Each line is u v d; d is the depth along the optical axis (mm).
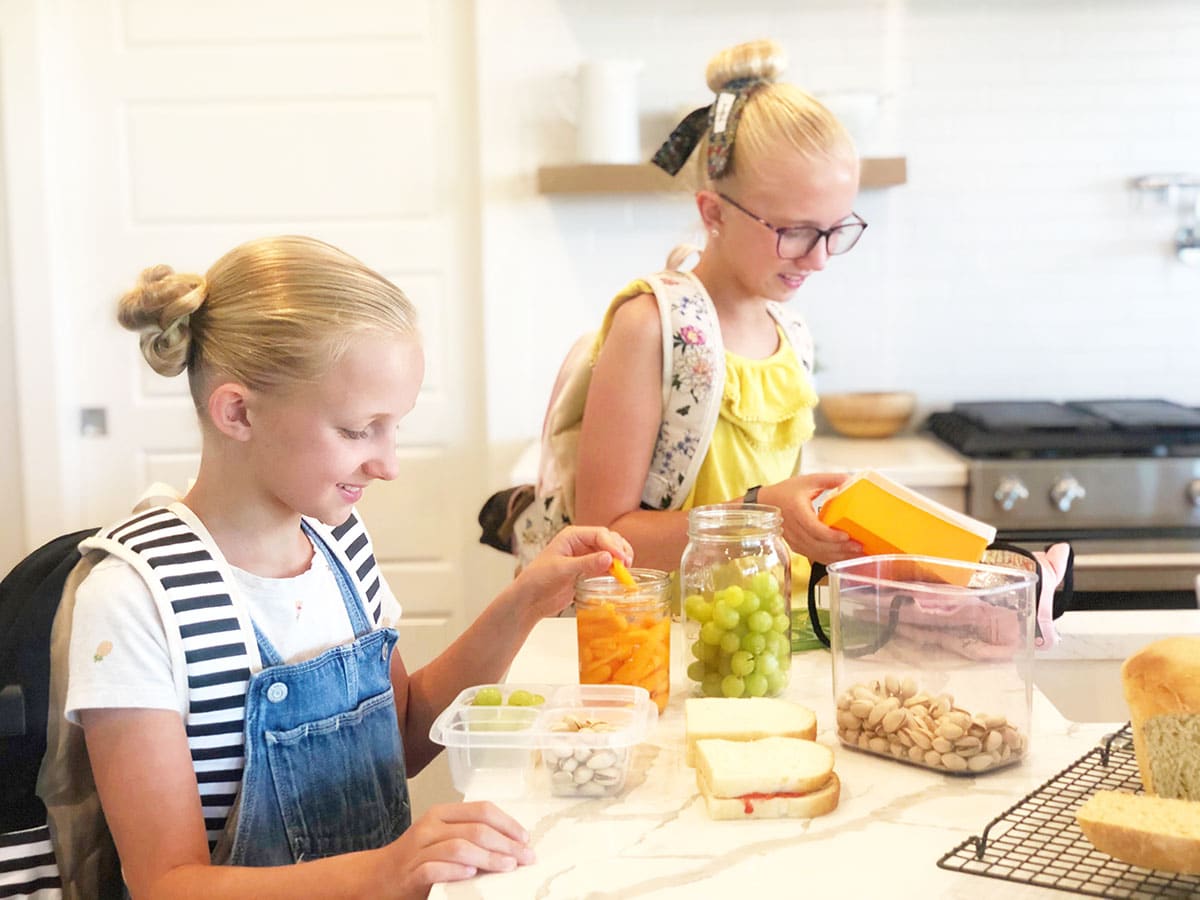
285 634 1192
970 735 1089
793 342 1844
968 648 1105
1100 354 3422
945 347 3438
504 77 3336
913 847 953
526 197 3369
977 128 3355
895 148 3373
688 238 2355
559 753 1062
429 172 3455
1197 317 3393
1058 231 3381
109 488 3588
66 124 3469
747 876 908
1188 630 1543
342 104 3445
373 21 3412
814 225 1647
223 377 1131
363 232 3484
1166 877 879
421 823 967
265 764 1146
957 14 3320
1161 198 3350
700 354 1679
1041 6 3309
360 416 1125
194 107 3459
